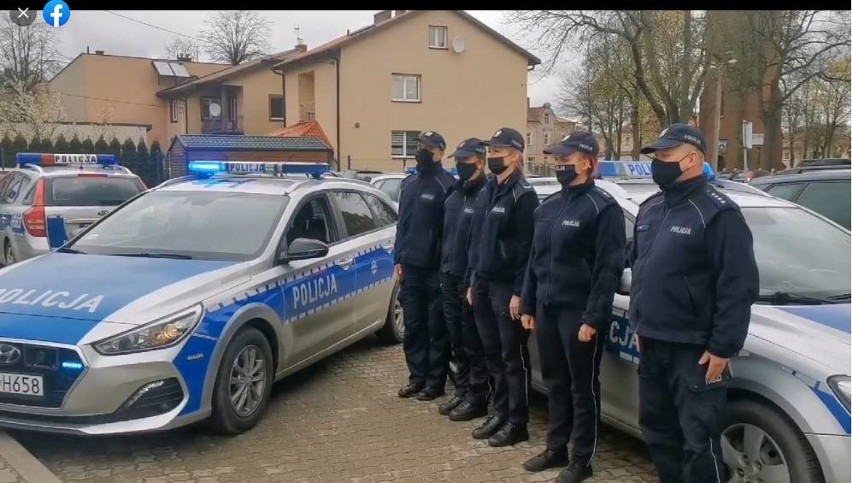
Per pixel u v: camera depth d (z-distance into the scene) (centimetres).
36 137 3089
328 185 601
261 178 617
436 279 522
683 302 312
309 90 3434
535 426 479
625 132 5519
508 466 416
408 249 523
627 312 395
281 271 496
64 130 3650
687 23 2831
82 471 399
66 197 907
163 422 397
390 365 616
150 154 2830
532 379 486
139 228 534
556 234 380
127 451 427
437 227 518
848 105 4544
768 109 3725
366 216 643
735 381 336
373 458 424
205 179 618
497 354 454
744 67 3347
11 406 394
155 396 399
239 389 450
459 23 3272
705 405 312
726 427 346
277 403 518
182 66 4772
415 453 433
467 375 505
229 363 436
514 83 3409
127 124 4162
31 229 879
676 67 2895
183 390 407
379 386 561
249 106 3903
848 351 319
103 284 436
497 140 420
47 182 905
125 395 390
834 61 3359
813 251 425
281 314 488
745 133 2089
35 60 4238
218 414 433
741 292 298
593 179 380
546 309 390
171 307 414
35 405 392
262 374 470
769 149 3753
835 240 443
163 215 543
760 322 348
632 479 399
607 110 4903
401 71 3178
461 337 500
